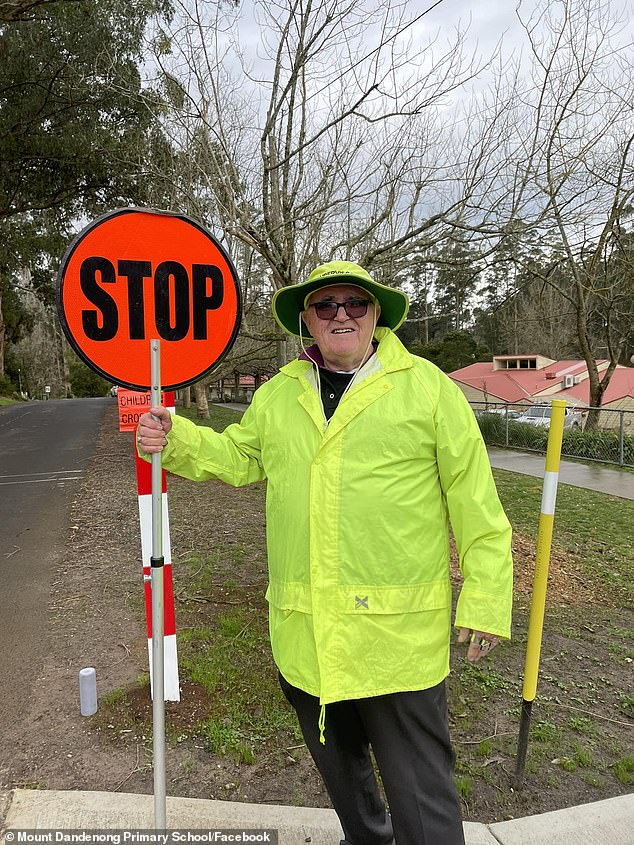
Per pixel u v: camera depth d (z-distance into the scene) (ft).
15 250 65.51
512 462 40.70
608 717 9.53
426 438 5.28
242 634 12.19
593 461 40.11
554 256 19.88
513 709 9.70
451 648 11.93
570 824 6.97
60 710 9.57
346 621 5.19
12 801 7.38
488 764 8.25
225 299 6.73
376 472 5.18
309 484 5.38
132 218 6.26
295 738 8.73
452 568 16.96
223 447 6.25
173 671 9.53
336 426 5.29
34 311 175.22
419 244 16.15
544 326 103.96
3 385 158.20
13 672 10.89
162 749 5.82
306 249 16.25
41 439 51.72
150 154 19.26
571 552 18.49
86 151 40.93
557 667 11.20
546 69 15.67
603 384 45.60
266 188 14.83
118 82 20.54
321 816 7.09
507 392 100.22
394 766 5.34
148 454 5.85
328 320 5.68
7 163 45.98
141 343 6.41
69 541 19.76
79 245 6.08
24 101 41.11
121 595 14.71
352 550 5.18
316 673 5.31
